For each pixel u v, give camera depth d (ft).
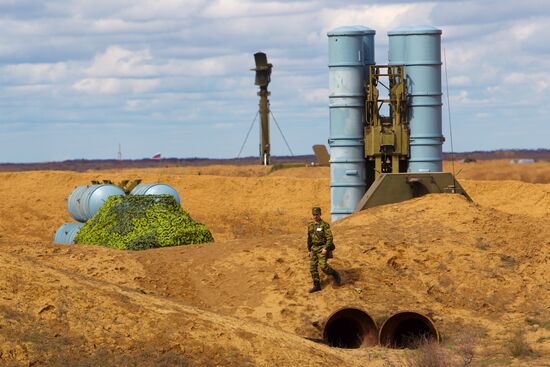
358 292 108.27
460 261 114.42
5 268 85.25
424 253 115.96
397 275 112.37
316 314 104.53
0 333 76.43
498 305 108.27
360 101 156.04
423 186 137.39
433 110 156.04
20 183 271.69
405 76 155.84
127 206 133.39
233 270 113.39
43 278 85.15
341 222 130.31
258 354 81.20
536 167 378.53
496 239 120.16
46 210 251.80
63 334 78.38
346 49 155.22
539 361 90.27
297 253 116.67
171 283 112.06
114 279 111.65
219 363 79.00
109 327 80.38
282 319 103.86
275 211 245.86
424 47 155.33
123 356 77.25
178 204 135.33
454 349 95.09
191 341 80.43
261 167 362.12
